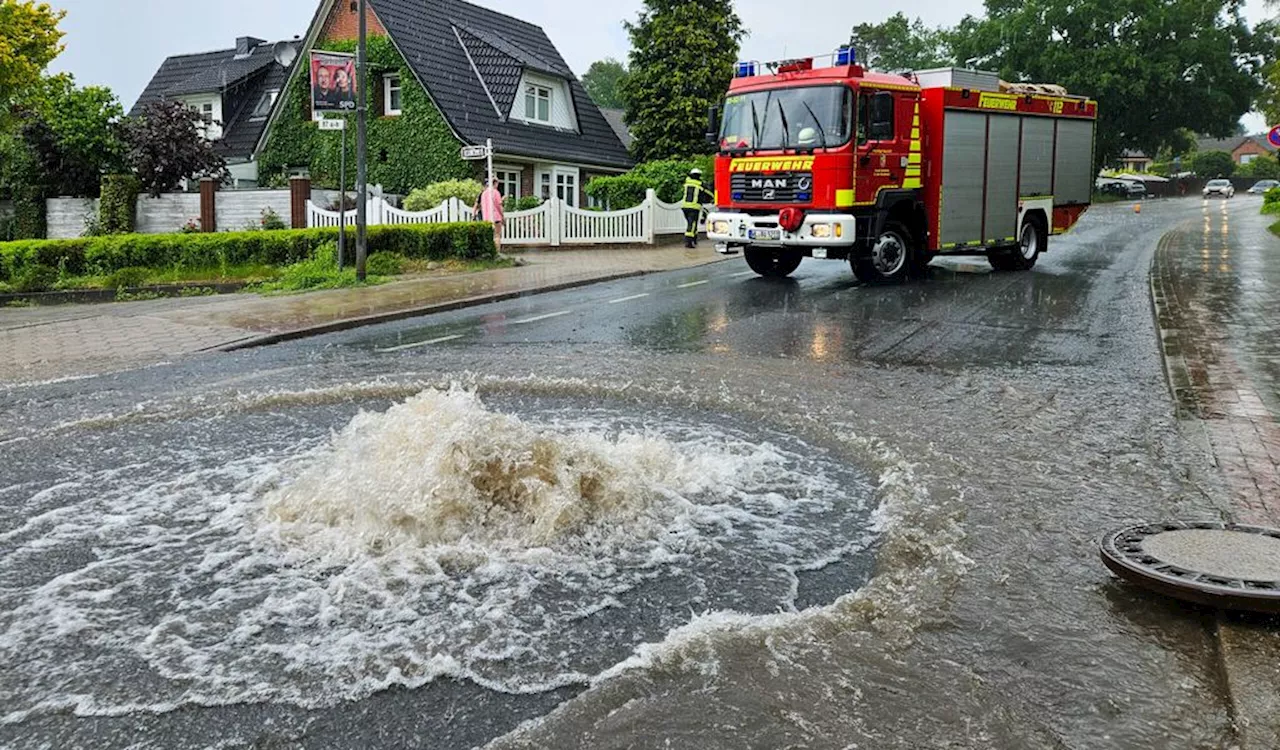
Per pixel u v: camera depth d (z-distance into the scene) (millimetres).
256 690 3416
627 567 4484
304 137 34531
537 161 33594
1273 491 5430
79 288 20078
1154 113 63625
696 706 3268
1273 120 39250
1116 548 4348
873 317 12914
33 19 32125
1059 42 62469
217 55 45719
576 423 7199
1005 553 4629
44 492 5621
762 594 4227
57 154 28844
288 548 4668
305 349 11062
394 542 4664
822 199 15617
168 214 27078
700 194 26281
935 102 16672
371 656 3646
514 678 3496
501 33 38562
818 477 5898
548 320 13031
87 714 3271
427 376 9148
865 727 3143
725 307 13984
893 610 3996
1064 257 21891
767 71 16688
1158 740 3064
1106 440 6695
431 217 22938
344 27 33469
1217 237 26812
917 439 6754
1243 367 8930
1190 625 3852
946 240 17094
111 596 4164
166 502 5387
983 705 3273
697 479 5719
